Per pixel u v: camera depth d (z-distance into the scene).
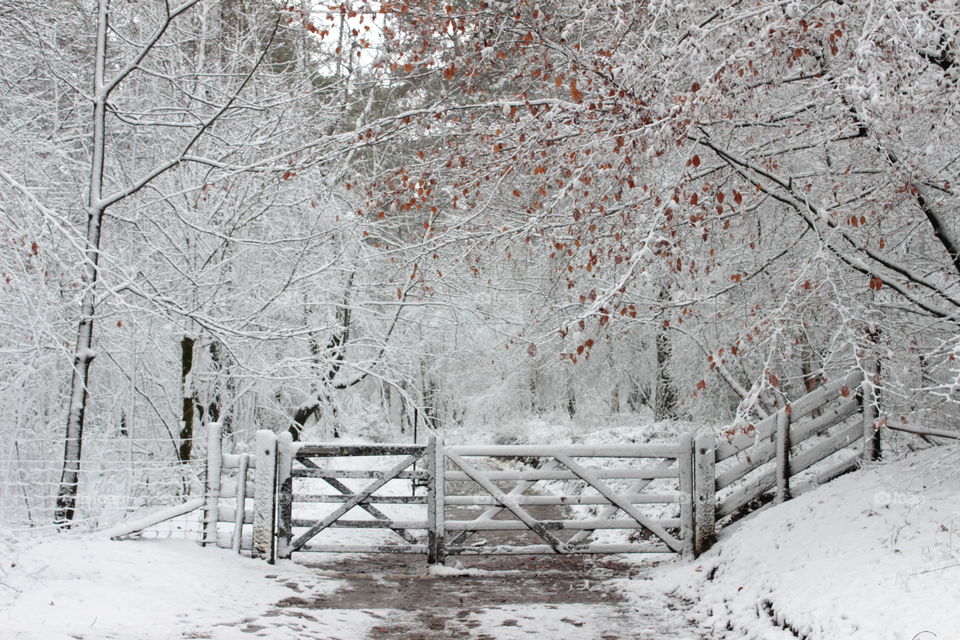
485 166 7.92
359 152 15.45
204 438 13.96
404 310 15.62
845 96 7.12
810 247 8.81
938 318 7.99
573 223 7.71
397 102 12.00
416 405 14.41
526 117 7.80
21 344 10.66
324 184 13.04
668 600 7.79
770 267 9.24
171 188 13.17
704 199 7.90
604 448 9.46
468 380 25.08
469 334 15.45
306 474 9.38
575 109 7.14
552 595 8.15
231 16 15.31
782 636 5.79
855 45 6.52
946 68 6.89
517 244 8.97
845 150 8.27
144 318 12.49
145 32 13.62
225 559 8.94
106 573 7.43
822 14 6.60
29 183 11.26
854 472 9.08
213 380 14.41
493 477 9.42
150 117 13.13
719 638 6.42
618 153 6.87
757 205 8.13
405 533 9.49
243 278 14.11
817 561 6.67
